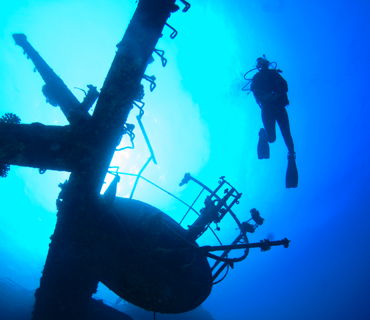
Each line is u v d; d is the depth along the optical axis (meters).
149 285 3.52
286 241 3.31
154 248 3.51
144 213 3.82
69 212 2.94
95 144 2.82
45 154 2.81
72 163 2.84
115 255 3.35
